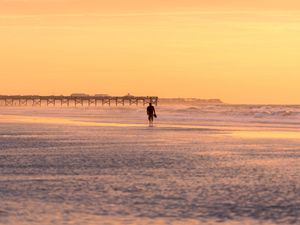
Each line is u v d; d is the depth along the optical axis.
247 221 35.09
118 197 43.34
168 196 43.81
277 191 46.16
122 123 190.12
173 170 60.56
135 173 57.81
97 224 34.28
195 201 41.69
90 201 41.62
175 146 93.88
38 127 159.12
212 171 59.81
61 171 59.09
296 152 83.94
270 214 37.06
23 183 50.38
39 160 70.38
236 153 81.88
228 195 44.22
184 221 35.19
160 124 182.50
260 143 101.81
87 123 189.88
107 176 55.34
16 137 115.25
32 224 34.09
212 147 92.50
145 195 44.28
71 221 35.00
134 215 36.88
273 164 67.12
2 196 43.50
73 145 94.62
